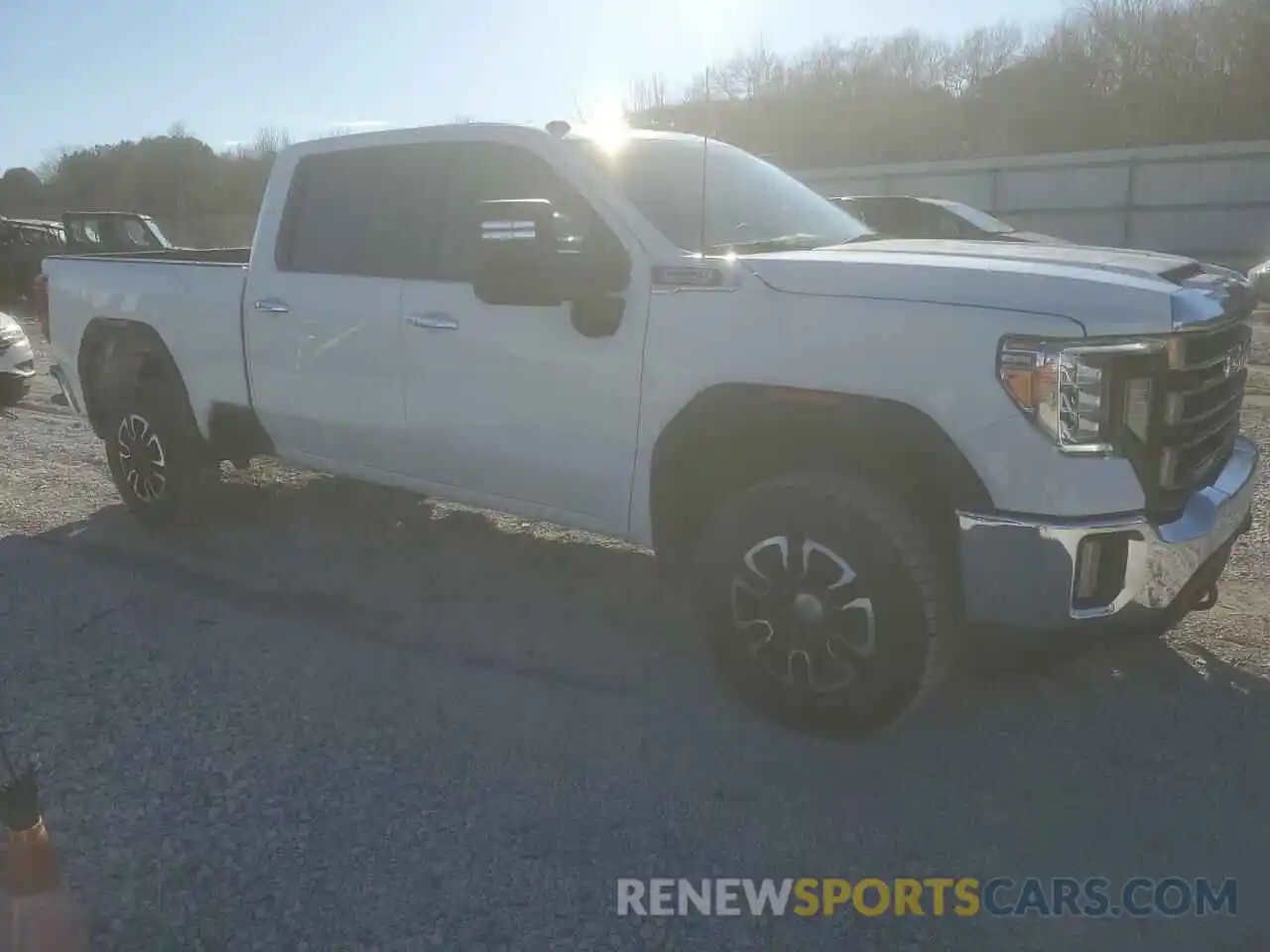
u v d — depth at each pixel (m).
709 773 3.62
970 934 2.88
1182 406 3.41
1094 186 28.80
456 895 3.03
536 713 4.04
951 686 4.16
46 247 20.86
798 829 3.32
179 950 2.83
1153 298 3.34
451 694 4.19
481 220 4.09
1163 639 4.51
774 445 3.88
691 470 4.12
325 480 7.15
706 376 3.85
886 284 3.54
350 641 4.69
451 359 4.61
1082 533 3.27
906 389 3.44
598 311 4.08
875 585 3.48
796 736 3.83
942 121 47.91
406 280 4.78
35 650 4.62
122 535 6.12
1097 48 46.44
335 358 5.06
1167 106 44.06
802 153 48.06
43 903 2.93
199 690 4.24
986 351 3.31
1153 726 3.86
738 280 3.80
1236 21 43.12
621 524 4.31
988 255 3.86
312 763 3.70
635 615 4.94
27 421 9.34
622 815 3.39
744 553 3.76
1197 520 3.47
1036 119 46.09
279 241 5.33
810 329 3.62
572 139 4.45
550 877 3.11
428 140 4.81
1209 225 27.45
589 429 4.24
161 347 5.90
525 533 6.07
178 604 5.11
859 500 3.52
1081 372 3.24
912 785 3.54
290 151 5.37
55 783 3.58
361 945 2.84
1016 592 3.35
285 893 3.04
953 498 3.41
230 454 5.91
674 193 4.34
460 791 3.52
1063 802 3.44
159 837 3.29
